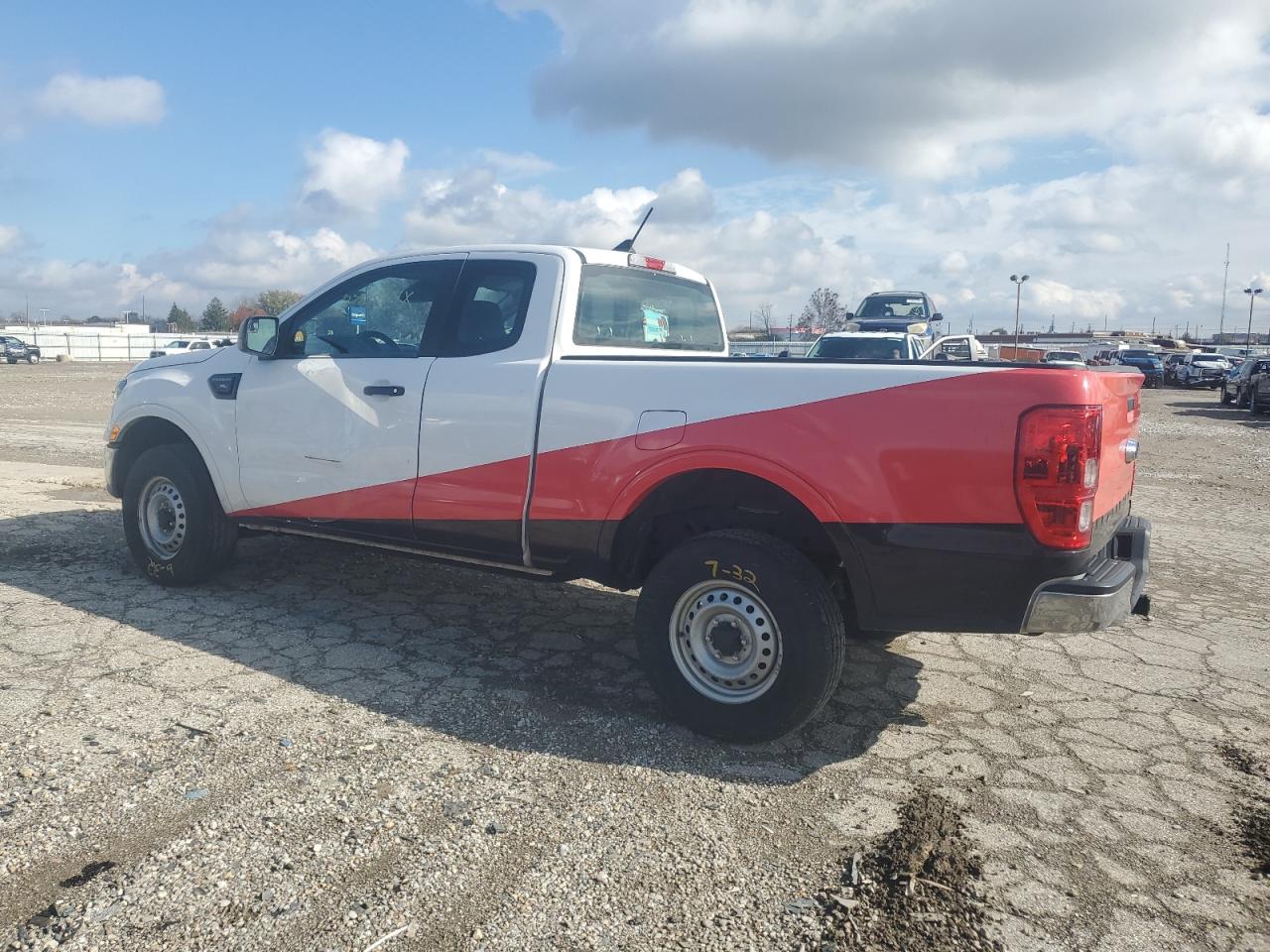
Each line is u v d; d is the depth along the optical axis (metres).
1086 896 2.65
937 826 3.03
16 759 3.25
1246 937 2.49
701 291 5.54
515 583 5.92
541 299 4.27
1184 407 29.91
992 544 3.18
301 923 2.42
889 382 3.32
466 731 3.65
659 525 4.05
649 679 3.74
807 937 2.43
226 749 3.39
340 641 4.66
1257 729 3.91
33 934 2.34
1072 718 3.99
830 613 3.44
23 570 5.70
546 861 2.76
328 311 4.90
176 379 5.37
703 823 3.01
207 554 5.31
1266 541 8.11
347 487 4.63
